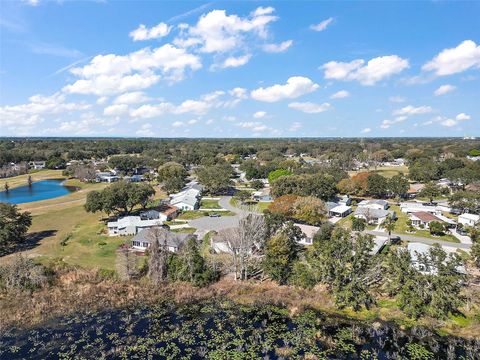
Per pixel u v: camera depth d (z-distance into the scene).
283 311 44.28
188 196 106.56
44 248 63.66
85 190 135.62
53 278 50.47
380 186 112.25
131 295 47.34
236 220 85.56
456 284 42.31
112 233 73.06
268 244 53.41
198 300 47.00
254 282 51.88
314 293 48.41
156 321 41.34
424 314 42.19
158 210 88.56
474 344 37.00
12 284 47.53
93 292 47.69
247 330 39.53
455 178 122.94
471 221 79.19
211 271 52.16
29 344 36.19
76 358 33.59
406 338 38.38
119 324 40.50
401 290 43.78
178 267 51.69
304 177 107.94
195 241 60.81
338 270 45.78
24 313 42.41
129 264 54.03
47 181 165.00
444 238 70.75
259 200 111.62
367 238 49.16
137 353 34.56
